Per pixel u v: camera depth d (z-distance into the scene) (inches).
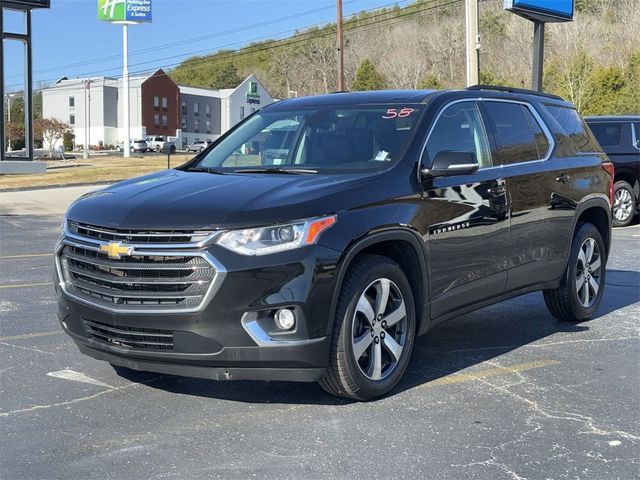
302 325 163.8
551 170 243.6
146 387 195.9
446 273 199.9
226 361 162.1
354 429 166.4
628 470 146.6
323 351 167.3
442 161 190.9
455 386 197.6
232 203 167.5
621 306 299.7
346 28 3604.8
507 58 2837.1
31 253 467.8
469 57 802.8
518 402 185.5
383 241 179.8
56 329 259.3
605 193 274.4
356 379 175.8
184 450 155.1
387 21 3550.7
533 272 236.2
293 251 162.7
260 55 5108.3
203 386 196.7
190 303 161.3
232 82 5147.6
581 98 1987.0
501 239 218.4
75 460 150.4
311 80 3863.2
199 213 164.4
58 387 195.8
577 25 2618.1
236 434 163.6
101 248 169.2
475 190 209.6
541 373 210.1
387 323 185.0
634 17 2613.2
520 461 150.3
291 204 166.6
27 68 1017.5
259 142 223.1
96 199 185.5
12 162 1019.3
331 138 210.4
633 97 1881.2
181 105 3937.0
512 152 231.9
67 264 183.0
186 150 3346.5
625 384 200.5
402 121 207.9
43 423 170.6
